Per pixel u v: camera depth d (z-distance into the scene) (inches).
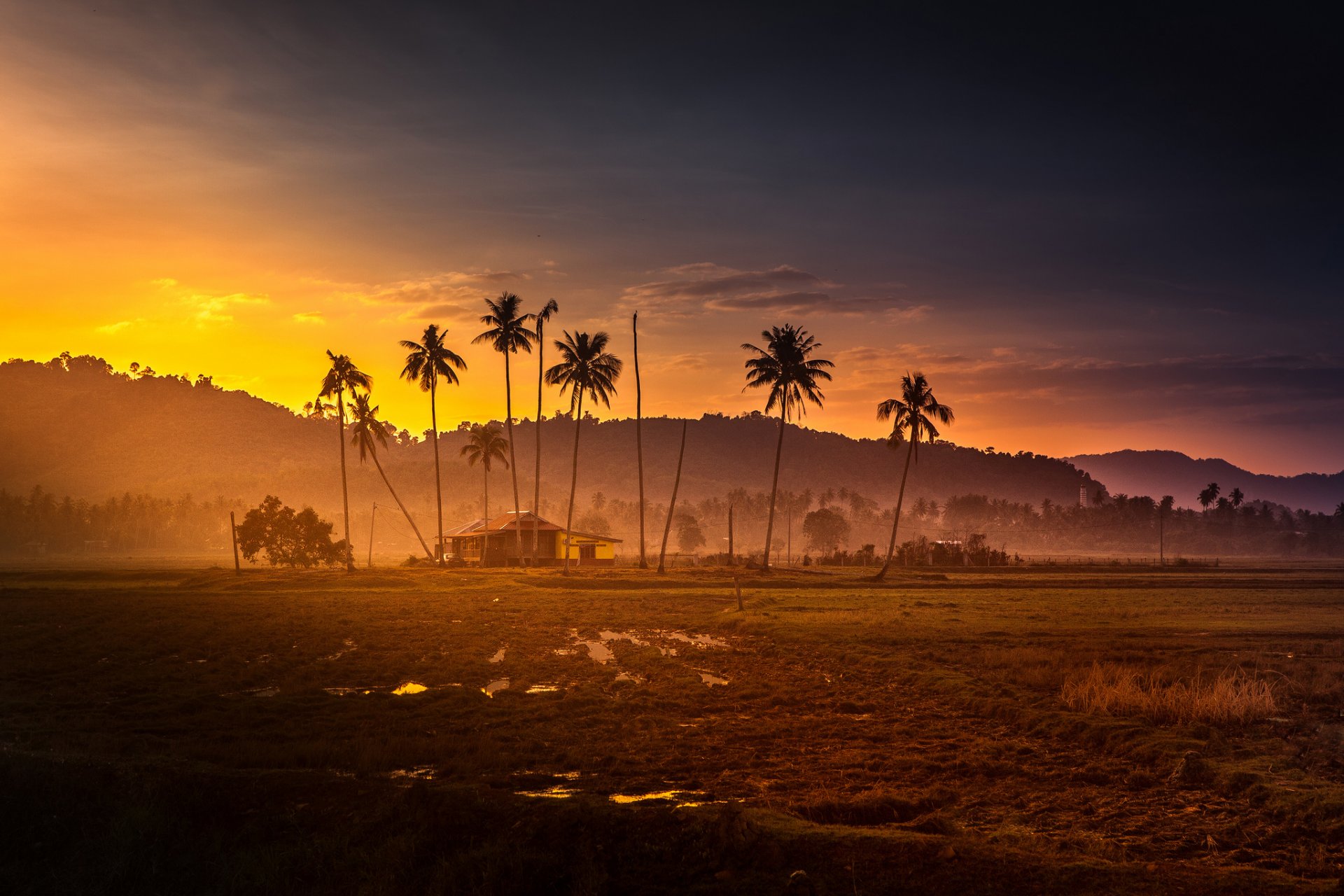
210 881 439.8
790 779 581.9
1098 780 581.9
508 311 3617.1
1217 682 808.9
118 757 601.3
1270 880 398.0
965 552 4975.4
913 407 3316.9
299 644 1355.8
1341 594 2605.8
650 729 738.2
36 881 444.1
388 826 469.7
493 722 764.6
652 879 406.9
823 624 1566.2
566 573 3193.9
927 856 414.3
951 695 885.8
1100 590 2802.7
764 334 3348.9
